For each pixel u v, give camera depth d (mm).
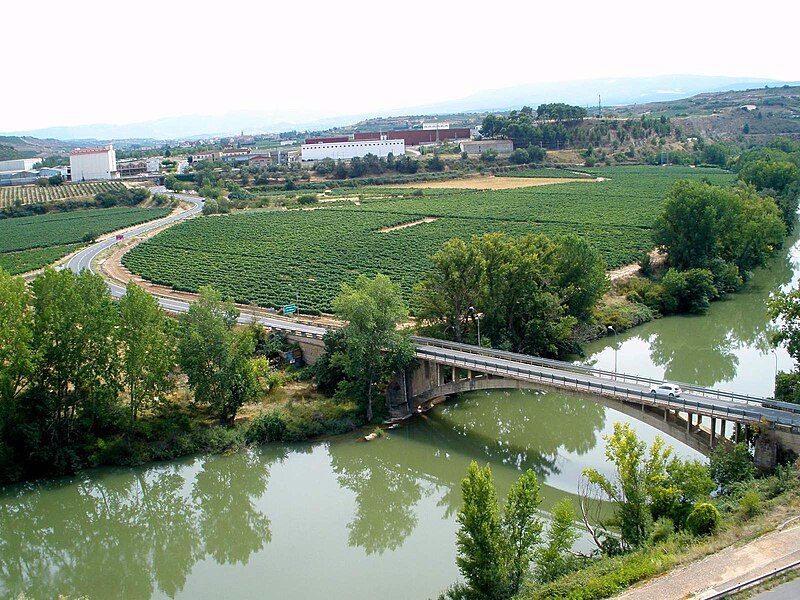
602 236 179500
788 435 61219
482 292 100188
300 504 72812
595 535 53844
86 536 70688
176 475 79625
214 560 64688
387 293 88188
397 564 60594
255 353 102750
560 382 77188
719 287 136250
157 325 82188
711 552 44250
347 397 89000
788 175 192750
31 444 75375
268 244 197375
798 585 39781
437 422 89438
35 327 77250
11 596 59375
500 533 46375
